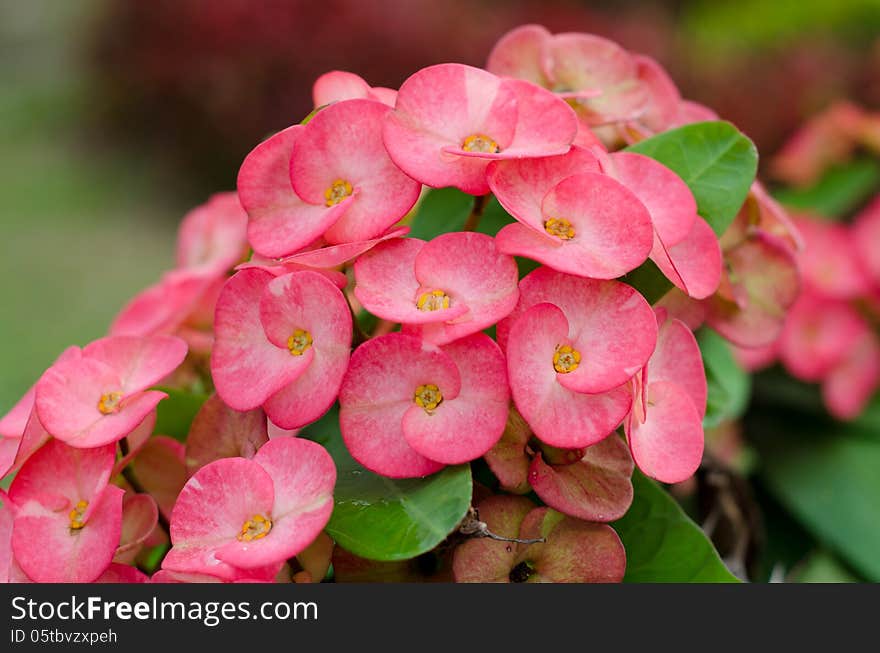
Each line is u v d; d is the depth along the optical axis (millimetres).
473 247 414
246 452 426
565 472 420
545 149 418
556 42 488
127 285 1807
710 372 502
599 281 415
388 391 410
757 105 1109
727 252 485
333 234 424
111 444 424
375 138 425
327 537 423
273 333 415
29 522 420
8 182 2270
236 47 1946
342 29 1876
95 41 2283
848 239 690
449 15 1888
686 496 525
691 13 1693
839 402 666
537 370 409
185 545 407
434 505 406
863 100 1062
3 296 1728
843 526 613
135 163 2277
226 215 546
